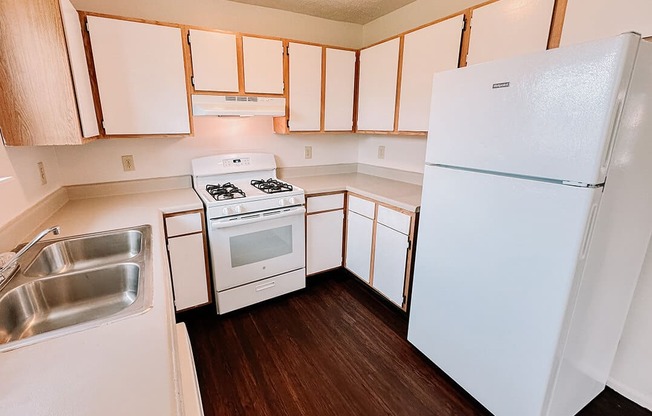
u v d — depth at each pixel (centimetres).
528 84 111
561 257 110
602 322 135
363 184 261
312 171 300
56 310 112
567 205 106
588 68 96
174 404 58
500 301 133
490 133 127
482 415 150
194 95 205
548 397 124
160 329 79
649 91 104
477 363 148
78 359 69
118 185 221
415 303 180
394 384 168
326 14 265
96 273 116
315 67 245
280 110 234
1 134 131
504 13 158
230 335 205
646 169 118
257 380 170
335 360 185
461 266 148
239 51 214
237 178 256
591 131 98
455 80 138
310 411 153
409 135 242
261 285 232
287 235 235
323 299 249
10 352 70
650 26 113
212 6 227
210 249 210
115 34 177
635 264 137
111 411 56
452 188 147
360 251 252
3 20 127
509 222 125
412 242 201
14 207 138
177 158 238
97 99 179
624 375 160
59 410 56
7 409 56
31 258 122
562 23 137
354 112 273
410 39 212
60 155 200
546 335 118
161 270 111
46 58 136
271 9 249
